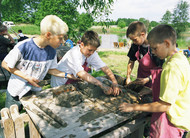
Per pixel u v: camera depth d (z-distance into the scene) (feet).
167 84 4.18
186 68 4.25
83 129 4.41
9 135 5.11
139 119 6.01
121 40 67.82
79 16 20.88
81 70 6.78
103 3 16.75
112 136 5.11
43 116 4.87
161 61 7.63
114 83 7.12
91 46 6.43
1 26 16.34
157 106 4.46
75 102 5.74
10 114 5.80
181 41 58.85
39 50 6.12
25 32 80.07
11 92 6.57
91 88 6.45
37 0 28.25
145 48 7.85
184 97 4.48
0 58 15.75
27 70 6.38
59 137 4.06
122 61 29.14
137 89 7.29
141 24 6.93
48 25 5.48
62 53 15.05
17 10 30.35
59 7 20.49
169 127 4.79
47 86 13.79
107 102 5.99
